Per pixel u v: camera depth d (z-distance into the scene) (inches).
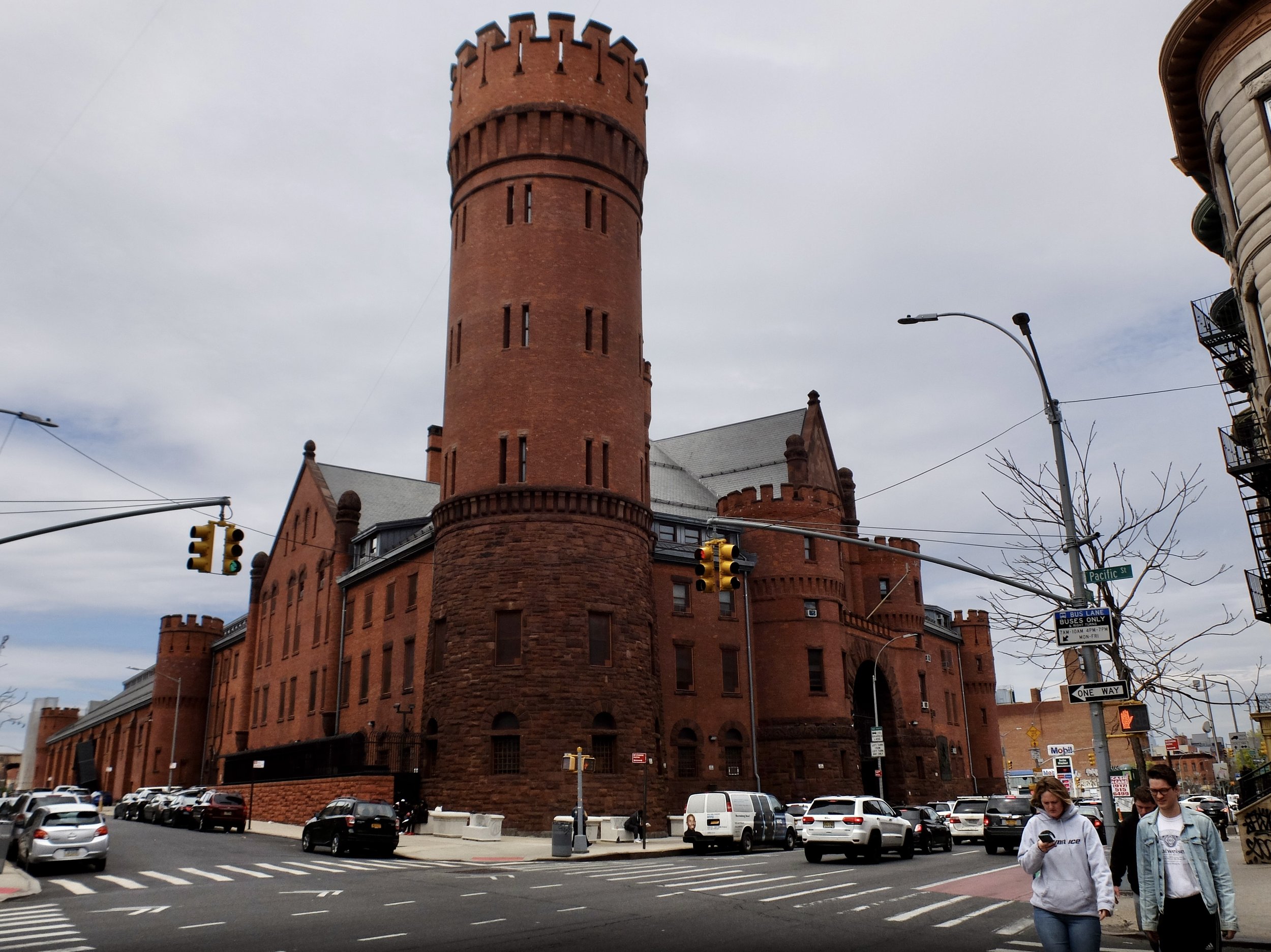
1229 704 960.9
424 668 1971.0
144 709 3750.0
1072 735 4598.9
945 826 1462.8
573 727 1600.6
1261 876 970.7
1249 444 1027.9
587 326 1819.6
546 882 910.4
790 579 2249.0
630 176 1946.4
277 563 2987.2
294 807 1993.1
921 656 2719.0
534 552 1676.9
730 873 1025.5
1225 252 1090.1
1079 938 355.9
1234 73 945.5
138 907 744.3
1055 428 790.5
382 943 555.5
